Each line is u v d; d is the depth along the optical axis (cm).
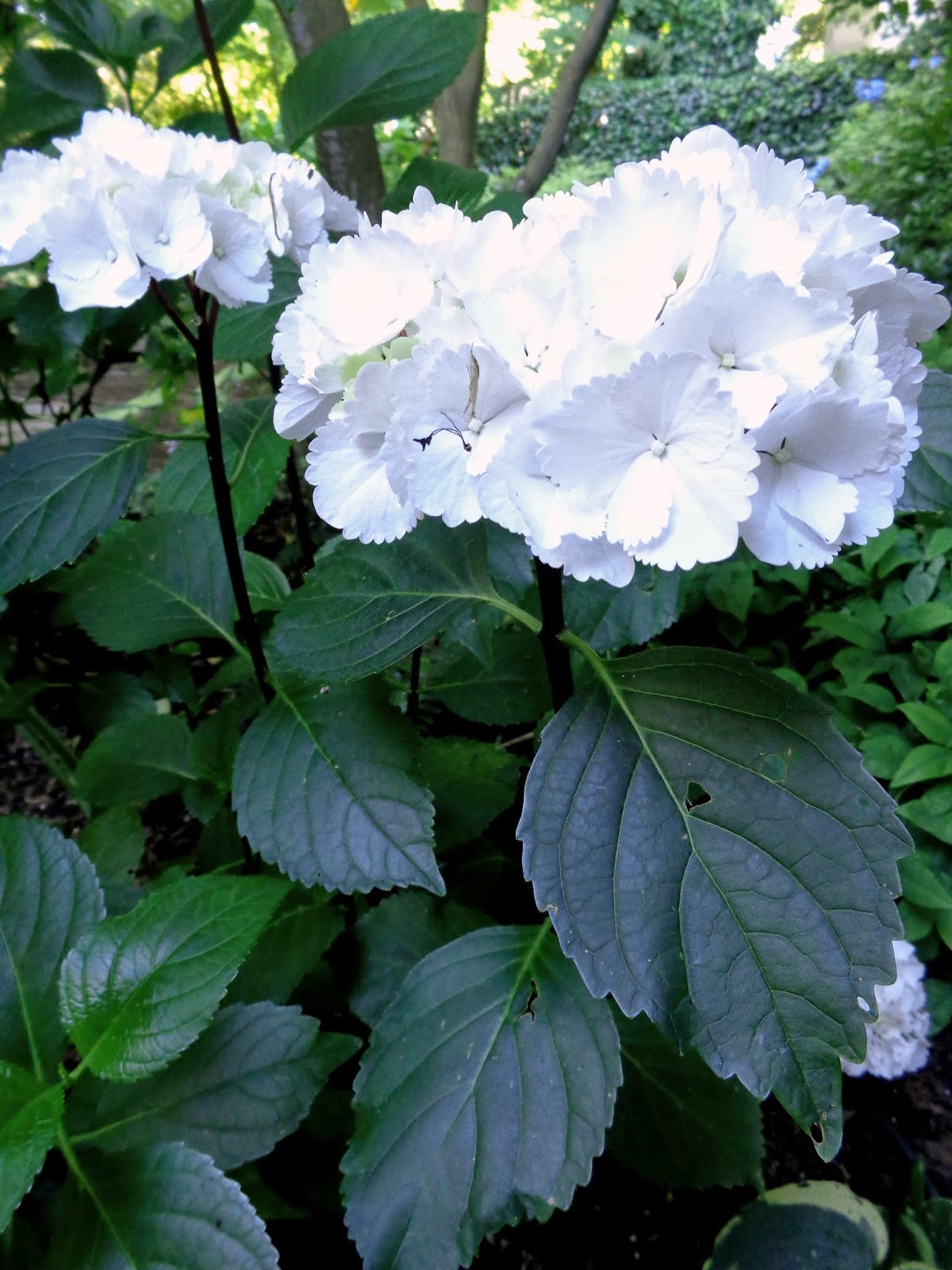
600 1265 43
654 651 31
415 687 46
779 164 28
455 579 34
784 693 29
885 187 153
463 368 25
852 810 27
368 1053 34
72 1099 34
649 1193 45
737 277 23
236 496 46
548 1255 43
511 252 27
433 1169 32
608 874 28
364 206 61
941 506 32
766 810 28
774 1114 50
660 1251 43
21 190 35
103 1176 31
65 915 35
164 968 32
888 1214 42
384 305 28
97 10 45
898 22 167
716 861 28
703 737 29
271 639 34
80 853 36
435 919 43
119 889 47
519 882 50
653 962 27
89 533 36
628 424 24
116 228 32
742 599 64
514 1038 33
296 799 36
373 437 29
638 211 25
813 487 26
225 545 39
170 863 53
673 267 25
